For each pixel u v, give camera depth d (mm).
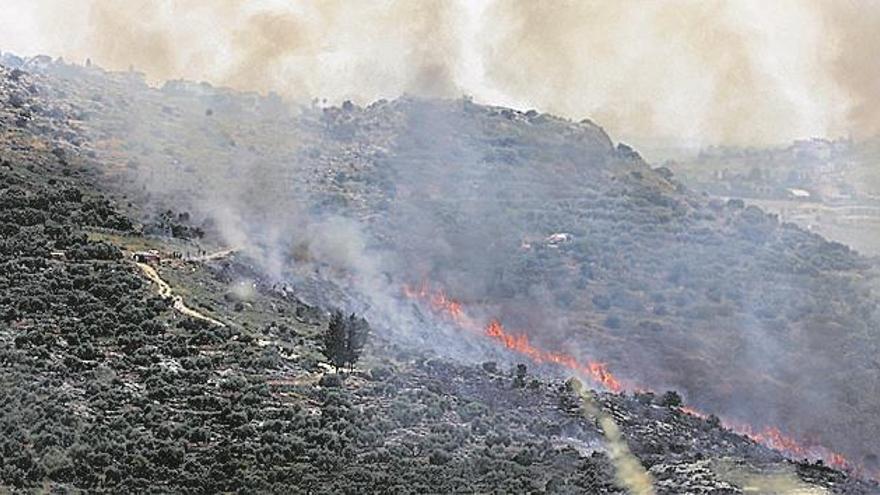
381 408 130875
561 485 114688
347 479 113500
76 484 107375
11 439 110125
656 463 125625
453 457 121875
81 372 128125
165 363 134125
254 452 117125
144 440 115375
